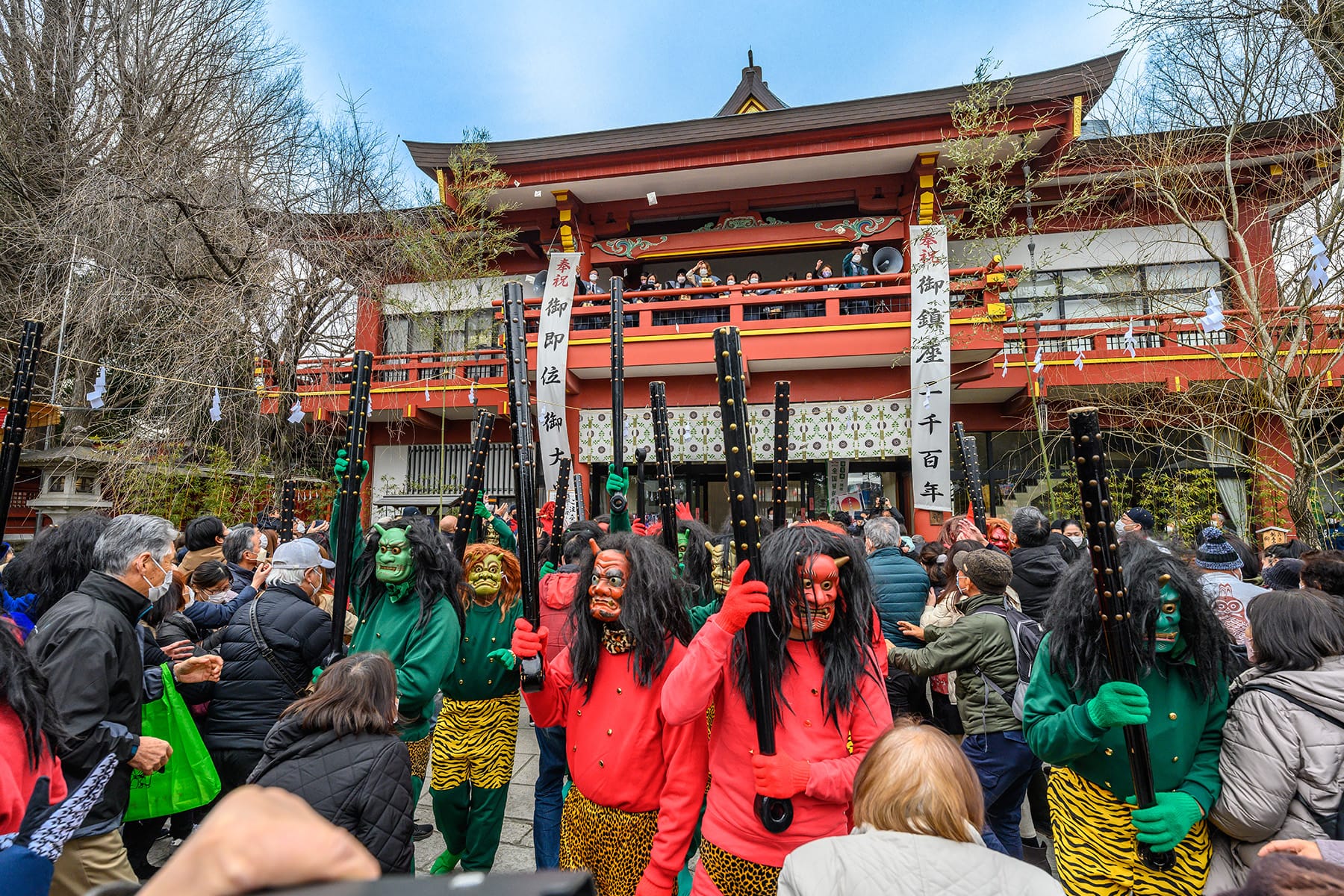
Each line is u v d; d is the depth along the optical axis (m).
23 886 1.66
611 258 14.55
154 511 10.24
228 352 11.01
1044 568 3.90
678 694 2.04
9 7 12.41
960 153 10.81
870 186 13.28
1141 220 12.02
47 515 10.56
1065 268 12.59
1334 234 6.95
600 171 13.00
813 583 2.13
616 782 2.43
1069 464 12.19
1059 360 10.74
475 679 3.47
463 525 3.64
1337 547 7.15
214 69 13.67
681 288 12.32
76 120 12.99
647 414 12.56
